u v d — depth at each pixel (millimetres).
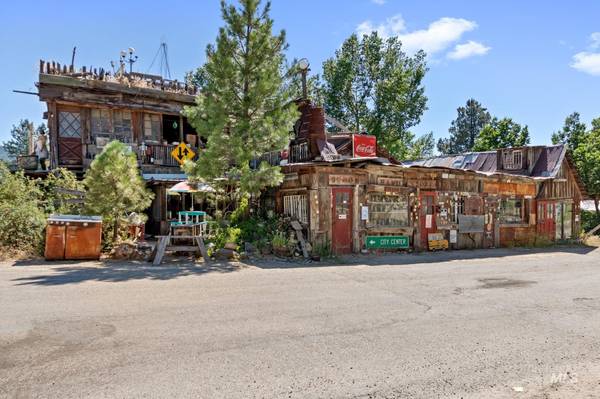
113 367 4027
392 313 6270
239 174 12516
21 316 5496
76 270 8930
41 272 8617
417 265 11484
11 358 4172
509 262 12539
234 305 6414
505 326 5770
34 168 17266
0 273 8422
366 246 13906
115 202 11586
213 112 11930
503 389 3867
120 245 11039
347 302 6871
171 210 18328
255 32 12328
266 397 3537
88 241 10438
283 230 13148
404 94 35656
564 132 38844
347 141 17922
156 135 19844
